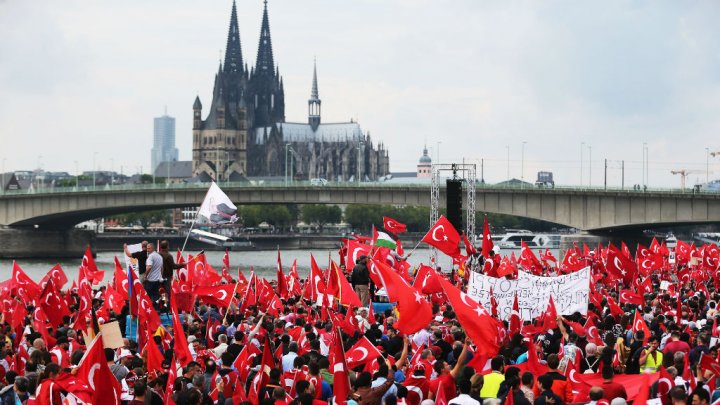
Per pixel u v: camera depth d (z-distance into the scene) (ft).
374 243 256.93
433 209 424.87
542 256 339.57
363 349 112.16
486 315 109.09
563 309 166.09
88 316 156.76
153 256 177.78
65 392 97.09
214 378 106.42
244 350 115.65
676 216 615.16
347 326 141.18
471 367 104.63
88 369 91.35
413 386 102.73
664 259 334.85
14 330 156.97
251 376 112.98
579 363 110.52
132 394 106.22
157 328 136.98
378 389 94.63
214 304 189.37
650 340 123.34
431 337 135.54
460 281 233.96
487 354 108.68
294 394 104.58
